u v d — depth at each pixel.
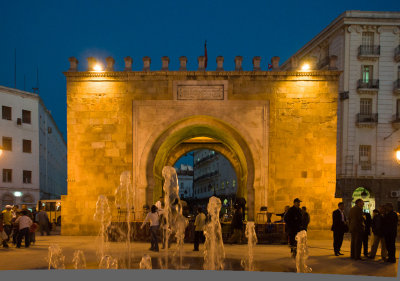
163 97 20.56
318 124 20.36
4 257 12.60
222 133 22.39
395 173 34.50
